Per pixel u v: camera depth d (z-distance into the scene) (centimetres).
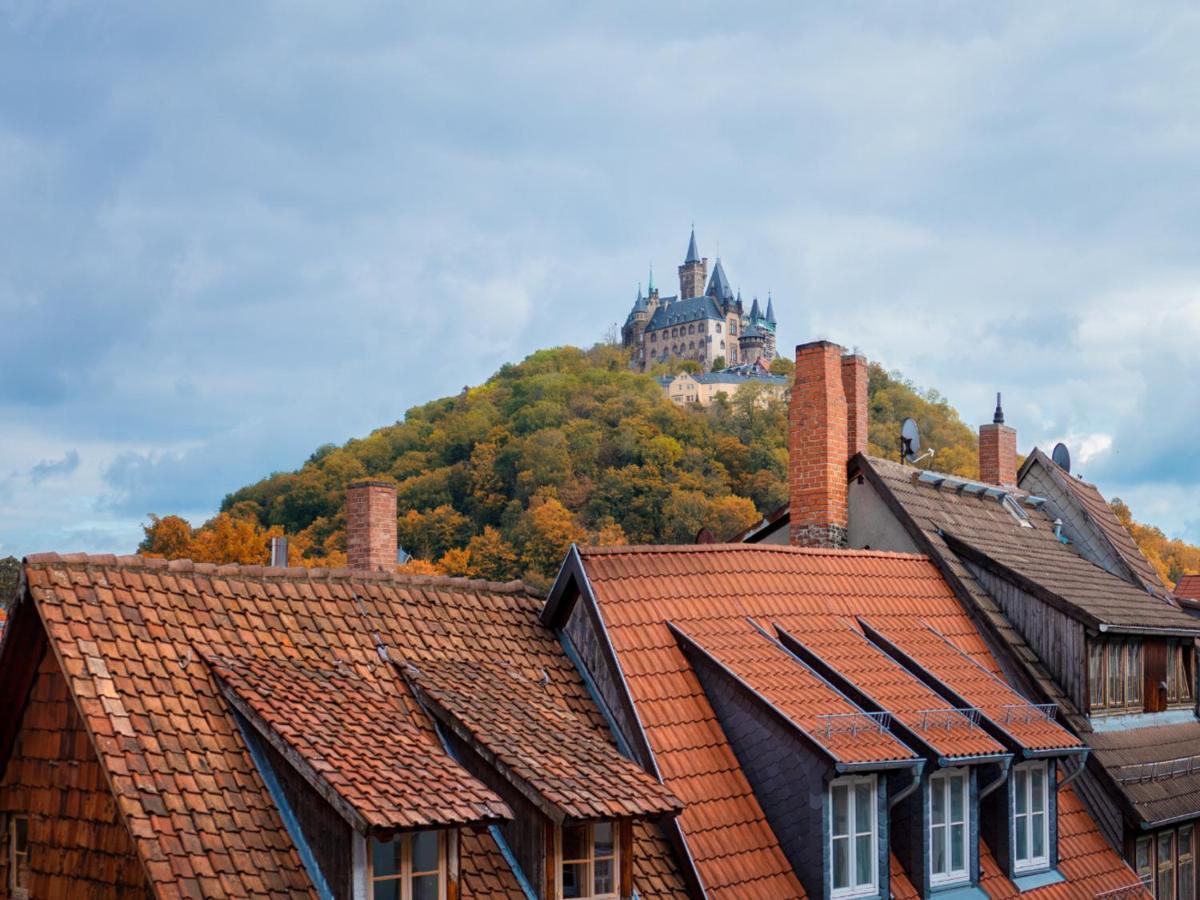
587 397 19838
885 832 2005
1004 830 2284
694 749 1978
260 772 1519
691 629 2169
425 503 17375
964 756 2098
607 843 1711
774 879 1891
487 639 2002
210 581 1731
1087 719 2739
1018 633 2855
